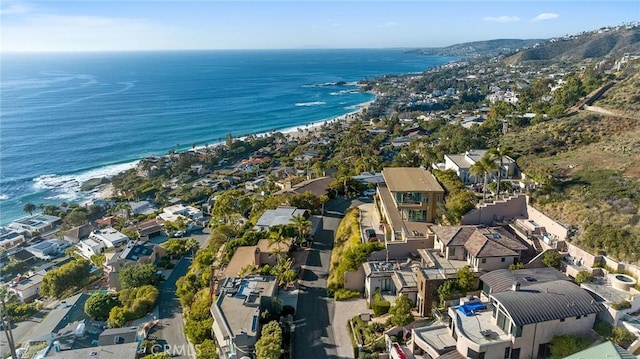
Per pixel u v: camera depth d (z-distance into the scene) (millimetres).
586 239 52750
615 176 64812
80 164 185875
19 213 135500
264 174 161250
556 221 57812
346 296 57375
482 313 43156
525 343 38844
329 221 83000
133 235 99188
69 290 78875
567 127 94375
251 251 69875
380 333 48094
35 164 184875
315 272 64688
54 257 100438
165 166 173250
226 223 92250
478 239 53125
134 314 63500
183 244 89688
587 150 80500
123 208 127125
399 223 64375
